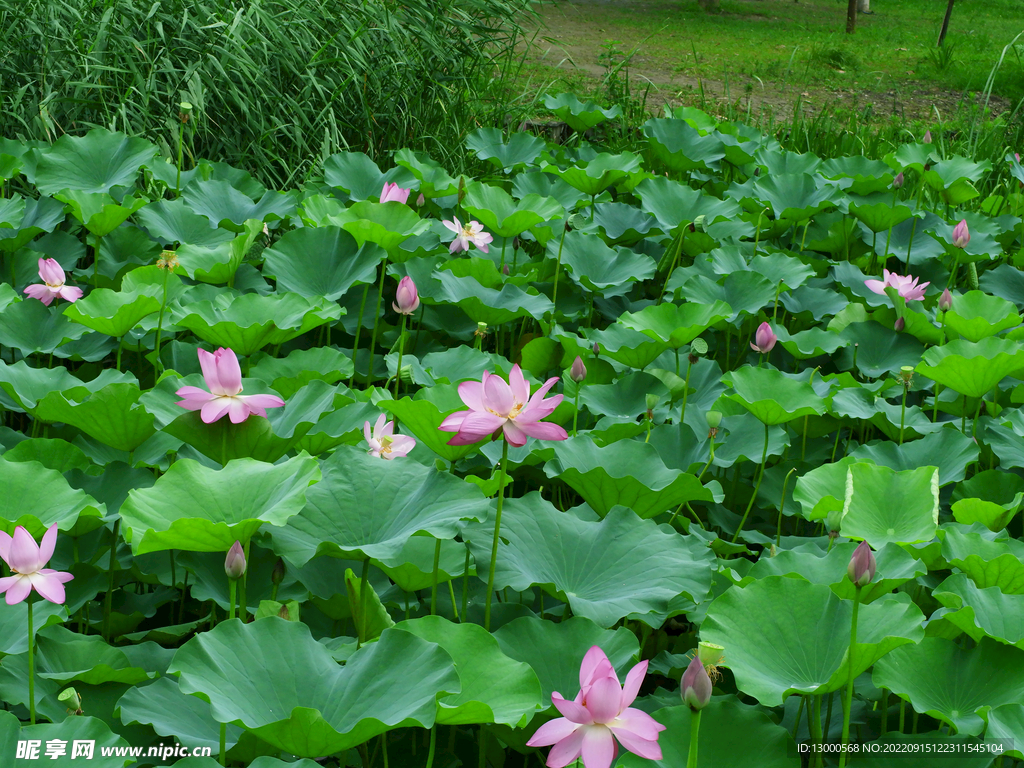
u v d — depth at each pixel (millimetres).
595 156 6613
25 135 5305
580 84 9539
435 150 6688
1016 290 5254
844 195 5895
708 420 3162
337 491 2383
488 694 1896
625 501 2701
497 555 2344
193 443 2537
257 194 5281
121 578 2682
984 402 3885
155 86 5379
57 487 2430
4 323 3615
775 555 2562
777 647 2111
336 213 4824
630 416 3652
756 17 19297
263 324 3322
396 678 1832
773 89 12219
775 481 3426
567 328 4883
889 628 2086
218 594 2428
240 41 5445
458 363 3691
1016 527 3268
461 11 7137
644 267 4785
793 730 2309
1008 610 2234
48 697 2035
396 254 4379
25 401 3006
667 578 2342
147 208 4566
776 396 3334
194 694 1731
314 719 1639
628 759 1937
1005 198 6891
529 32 14078
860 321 4512
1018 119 9688
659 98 10664
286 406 2965
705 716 2025
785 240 6070
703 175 6891
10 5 5191
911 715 2418
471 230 4531
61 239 4488
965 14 21922
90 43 5273
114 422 2711
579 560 2461
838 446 4078
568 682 2096
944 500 3393
